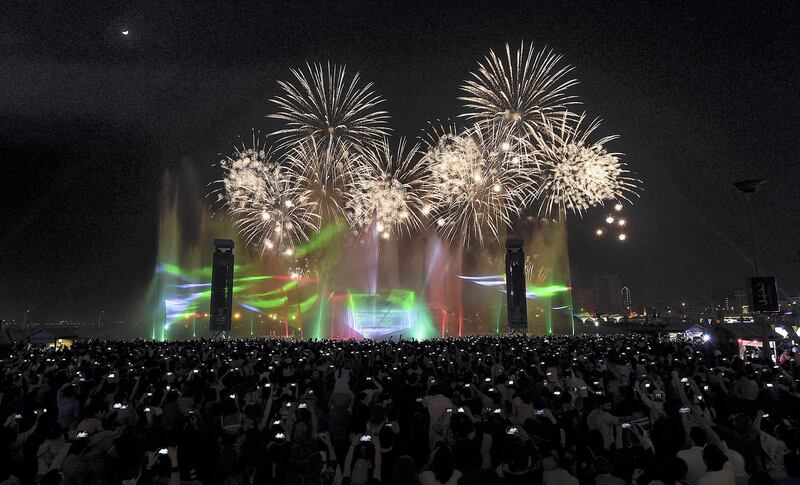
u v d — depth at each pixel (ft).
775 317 120.47
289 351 71.72
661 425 25.90
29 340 138.10
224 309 121.08
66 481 21.91
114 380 40.73
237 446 26.05
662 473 19.70
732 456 23.43
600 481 21.08
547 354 66.28
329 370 48.85
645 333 176.86
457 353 66.28
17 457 24.63
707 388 40.60
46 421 26.48
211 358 63.36
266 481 21.02
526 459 19.84
